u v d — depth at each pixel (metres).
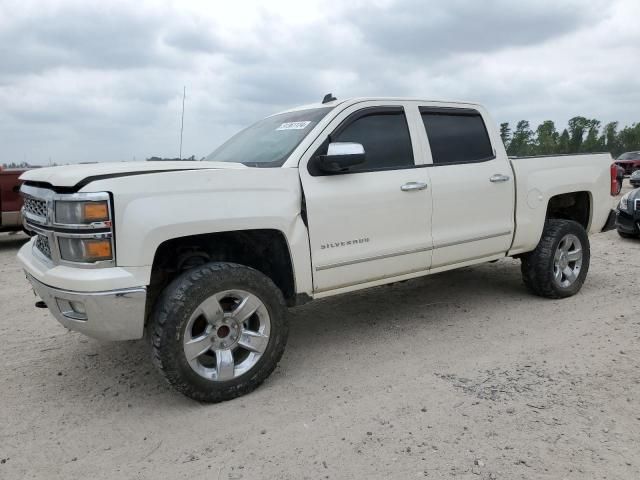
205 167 3.39
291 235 3.58
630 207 8.67
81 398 3.47
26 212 3.71
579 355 3.81
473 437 2.77
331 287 3.87
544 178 5.11
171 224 3.07
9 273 7.43
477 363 3.78
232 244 3.74
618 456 2.55
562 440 2.71
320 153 3.81
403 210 4.13
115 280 2.94
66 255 3.05
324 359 4.00
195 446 2.84
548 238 5.13
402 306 5.32
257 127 4.73
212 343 3.26
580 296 5.40
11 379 3.79
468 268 6.86
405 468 2.53
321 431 2.92
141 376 3.80
